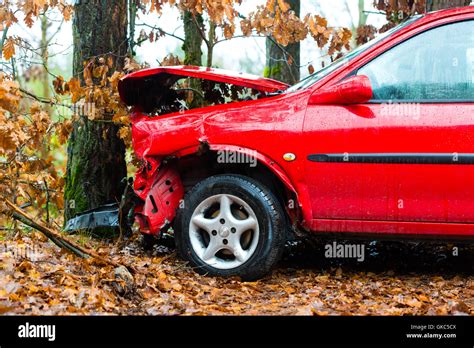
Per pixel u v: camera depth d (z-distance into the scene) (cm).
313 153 513
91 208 700
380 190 505
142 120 569
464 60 511
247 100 582
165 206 561
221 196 528
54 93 671
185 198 538
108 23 714
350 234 519
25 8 622
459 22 518
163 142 543
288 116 521
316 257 618
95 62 706
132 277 460
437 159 493
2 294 395
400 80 514
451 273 557
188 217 535
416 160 496
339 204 514
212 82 696
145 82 599
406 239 513
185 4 666
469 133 491
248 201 520
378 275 554
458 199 495
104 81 664
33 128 607
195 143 536
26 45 668
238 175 530
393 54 521
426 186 498
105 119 700
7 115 549
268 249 517
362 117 507
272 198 523
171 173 564
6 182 577
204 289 489
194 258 533
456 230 498
